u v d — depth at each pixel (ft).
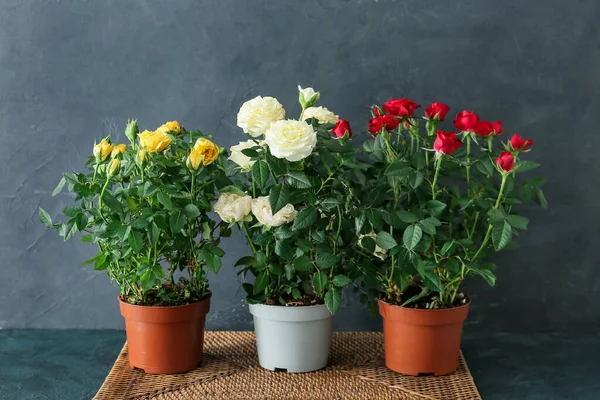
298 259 5.57
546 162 7.05
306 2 6.89
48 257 7.26
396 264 6.07
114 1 6.92
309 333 5.92
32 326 7.36
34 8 6.93
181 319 5.80
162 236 5.63
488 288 7.23
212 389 5.65
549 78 6.95
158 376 5.90
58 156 7.13
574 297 7.21
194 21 6.94
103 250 5.71
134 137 5.70
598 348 6.85
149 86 7.04
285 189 5.35
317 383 5.79
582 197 7.09
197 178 5.57
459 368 6.10
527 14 6.87
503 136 7.01
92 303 7.34
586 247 7.14
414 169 5.42
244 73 7.00
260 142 5.76
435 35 6.91
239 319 7.32
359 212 5.49
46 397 5.79
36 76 7.02
